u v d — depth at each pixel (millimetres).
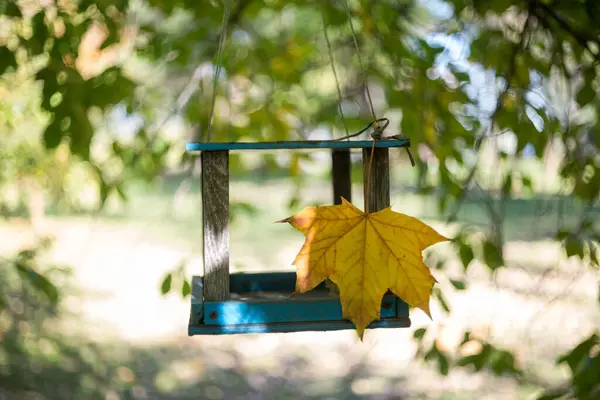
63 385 7824
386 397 8352
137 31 4613
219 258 2666
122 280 13406
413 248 2379
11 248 8195
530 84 4281
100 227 18500
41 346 8320
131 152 4508
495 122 4086
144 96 4422
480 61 4445
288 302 2682
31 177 5191
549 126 4016
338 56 5742
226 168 2652
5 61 3633
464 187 4270
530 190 4262
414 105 4500
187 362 9531
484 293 8633
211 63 4863
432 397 8227
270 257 15016
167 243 17125
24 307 7789
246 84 5402
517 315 7512
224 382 8953
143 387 8492
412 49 4672
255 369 9469
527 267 9969
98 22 3869
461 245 4137
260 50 5160
